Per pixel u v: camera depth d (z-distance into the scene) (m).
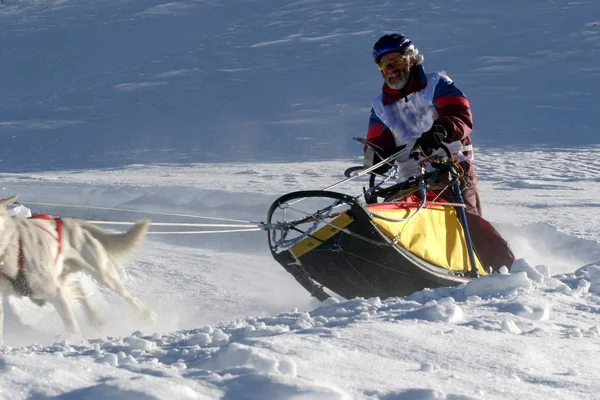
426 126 6.84
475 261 6.60
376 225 5.96
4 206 5.85
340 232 6.05
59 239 6.27
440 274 6.30
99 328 6.68
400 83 6.82
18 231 5.89
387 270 6.15
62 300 5.97
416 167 6.93
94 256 6.62
